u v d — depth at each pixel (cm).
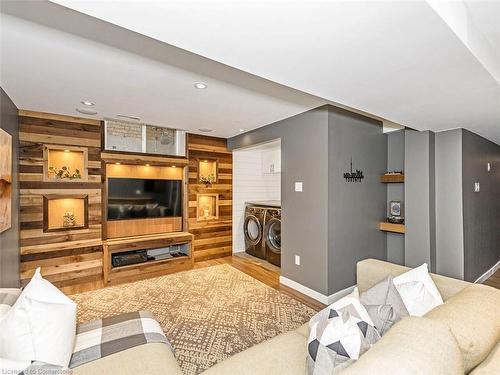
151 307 280
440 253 320
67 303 139
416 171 322
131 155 382
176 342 219
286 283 342
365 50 133
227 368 121
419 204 319
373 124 347
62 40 169
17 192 297
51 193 330
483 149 374
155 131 415
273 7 100
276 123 362
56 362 119
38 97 271
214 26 113
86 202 353
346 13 103
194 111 318
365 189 335
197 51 136
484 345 103
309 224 312
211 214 475
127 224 393
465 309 118
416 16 105
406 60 143
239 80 231
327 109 292
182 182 439
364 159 334
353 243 318
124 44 174
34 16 145
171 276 375
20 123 309
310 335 117
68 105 296
